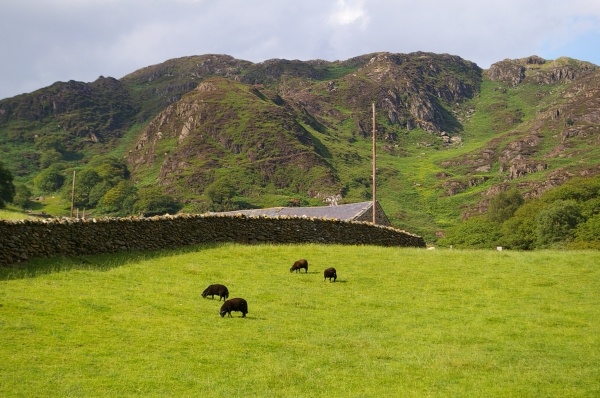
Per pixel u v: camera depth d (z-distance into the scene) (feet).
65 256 94.07
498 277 102.37
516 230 380.99
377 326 74.49
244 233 125.90
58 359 55.31
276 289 89.40
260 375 55.11
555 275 103.55
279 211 206.49
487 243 393.09
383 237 148.56
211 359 58.34
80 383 50.65
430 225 654.12
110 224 103.40
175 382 52.31
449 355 63.77
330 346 65.31
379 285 96.12
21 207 530.27
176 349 60.44
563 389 54.95
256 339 65.46
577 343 69.51
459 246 405.39
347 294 89.56
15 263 85.56
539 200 409.69
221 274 96.53
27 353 55.77
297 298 85.30
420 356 63.16
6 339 58.44
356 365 59.72
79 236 97.55
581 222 327.06
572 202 336.90
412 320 77.61
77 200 619.67
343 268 106.42
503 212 479.41
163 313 72.28
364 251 121.49
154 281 87.97
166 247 112.06
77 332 62.54
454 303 86.89
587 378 57.82
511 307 85.25
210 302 79.56
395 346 66.85
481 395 52.95
